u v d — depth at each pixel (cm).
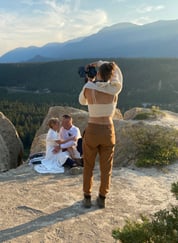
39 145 552
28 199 313
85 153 284
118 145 513
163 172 410
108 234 251
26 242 239
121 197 320
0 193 328
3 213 284
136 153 471
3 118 732
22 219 273
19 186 348
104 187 290
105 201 309
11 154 709
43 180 368
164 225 157
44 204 303
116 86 271
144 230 155
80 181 364
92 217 277
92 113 274
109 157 283
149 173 407
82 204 302
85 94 276
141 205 303
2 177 383
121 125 569
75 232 254
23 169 414
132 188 345
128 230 157
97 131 273
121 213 286
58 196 321
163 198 321
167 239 149
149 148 463
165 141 475
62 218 275
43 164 407
